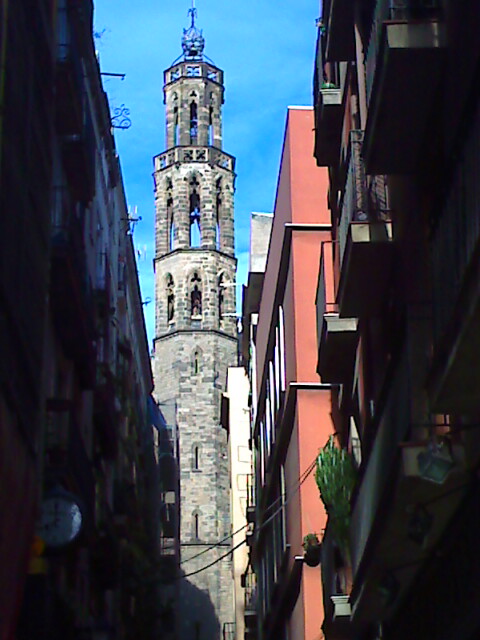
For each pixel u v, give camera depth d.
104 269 34.00
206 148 107.19
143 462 52.19
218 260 104.38
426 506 14.19
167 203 106.75
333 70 24.95
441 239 12.38
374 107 14.61
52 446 20.86
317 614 26.31
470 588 13.27
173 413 99.50
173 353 101.50
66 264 21.97
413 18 14.06
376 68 14.34
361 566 17.27
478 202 10.77
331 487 20.97
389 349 17.97
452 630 14.28
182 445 98.62
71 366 25.23
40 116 17.22
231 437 64.06
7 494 14.30
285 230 30.17
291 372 29.28
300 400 27.89
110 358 35.59
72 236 22.98
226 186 107.31
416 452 13.56
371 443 16.91
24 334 15.46
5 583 14.39
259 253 45.69
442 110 13.91
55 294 22.56
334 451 21.33
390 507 14.63
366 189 17.75
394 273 17.48
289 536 29.62
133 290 47.97
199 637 91.38
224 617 92.50
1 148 13.91
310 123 30.30
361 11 18.48
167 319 103.25
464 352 11.35
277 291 32.16
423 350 14.22
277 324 33.28
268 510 34.56
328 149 23.72
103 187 34.78
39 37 17.02
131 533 37.38
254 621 50.19
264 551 39.41
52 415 21.17
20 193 15.31
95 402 29.86
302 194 29.72
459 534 13.84
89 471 24.33
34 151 16.59
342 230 19.75
